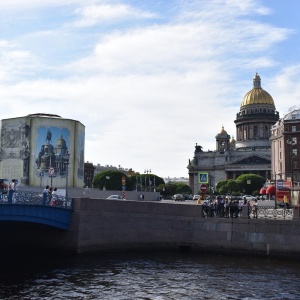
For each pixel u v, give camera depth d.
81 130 97.56
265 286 31.56
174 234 48.62
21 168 91.31
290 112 142.12
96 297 28.19
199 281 32.94
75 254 43.09
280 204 69.25
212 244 47.03
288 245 43.69
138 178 173.75
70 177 93.62
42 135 91.69
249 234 45.44
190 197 132.38
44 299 27.55
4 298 27.66
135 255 44.81
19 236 46.56
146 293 29.34
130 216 47.28
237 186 160.25
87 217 44.06
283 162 137.88
